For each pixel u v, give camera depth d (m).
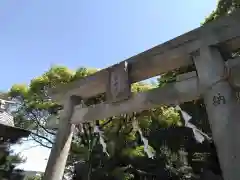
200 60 2.96
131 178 9.36
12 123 8.95
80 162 11.70
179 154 8.68
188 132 8.59
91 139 10.12
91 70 12.66
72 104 4.64
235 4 8.55
